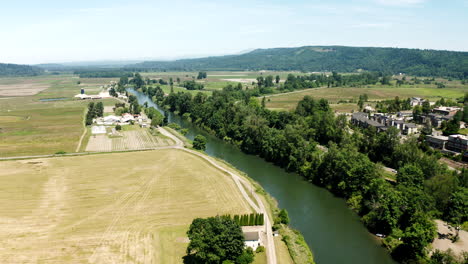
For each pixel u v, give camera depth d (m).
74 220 95.25
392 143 140.88
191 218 96.81
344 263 80.94
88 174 132.62
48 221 94.56
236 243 74.44
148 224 93.19
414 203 89.50
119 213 99.69
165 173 134.50
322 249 87.12
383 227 95.44
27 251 79.88
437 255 75.06
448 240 85.00
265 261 77.06
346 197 119.56
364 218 101.44
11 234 87.38
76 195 112.44
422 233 78.94
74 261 76.06
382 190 100.75
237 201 108.69
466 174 106.06
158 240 85.00
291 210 110.12
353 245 89.25
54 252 79.56
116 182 124.38
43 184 121.88
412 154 131.62
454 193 96.19
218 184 123.25
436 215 96.88
